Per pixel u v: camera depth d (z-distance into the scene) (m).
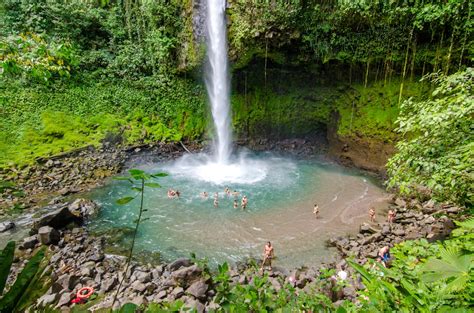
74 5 19.36
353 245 9.88
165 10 18.31
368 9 14.60
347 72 17.42
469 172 5.37
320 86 18.86
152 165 17.34
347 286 6.99
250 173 16.72
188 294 7.25
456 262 2.17
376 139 16.11
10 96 16.67
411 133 14.49
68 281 7.76
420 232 9.90
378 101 16.36
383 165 15.70
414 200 12.20
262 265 8.98
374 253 9.14
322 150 19.83
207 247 10.16
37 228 10.28
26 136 16.06
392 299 2.61
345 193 14.08
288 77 19.08
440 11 12.71
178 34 18.89
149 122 19.34
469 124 6.12
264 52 17.30
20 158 15.15
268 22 16.05
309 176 16.23
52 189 13.85
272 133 20.56
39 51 6.08
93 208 12.27
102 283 7.93
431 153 6.52
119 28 20.42
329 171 16.86
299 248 10.09
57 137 16.80
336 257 9.53
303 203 13.24
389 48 15.02
